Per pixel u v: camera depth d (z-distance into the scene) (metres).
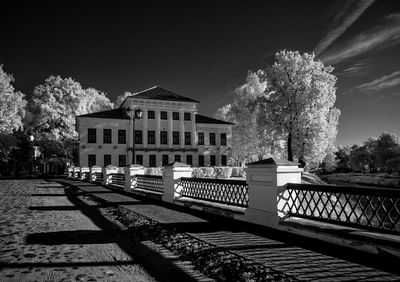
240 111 47.81
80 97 48.72
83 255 5.19
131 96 42.00
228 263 4.50
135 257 5.07
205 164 46.72
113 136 41.38
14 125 34.19
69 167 37.78
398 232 4.77
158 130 43.50
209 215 9.02
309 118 30.58
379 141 69.25
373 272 4.07
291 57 33.66
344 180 66.88
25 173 43.59
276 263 4.48
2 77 33.75
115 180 19.97
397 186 48.94
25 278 4.12
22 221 8.13
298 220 6.75
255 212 7.69
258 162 7.66
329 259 4.66
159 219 8.32
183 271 4.39
